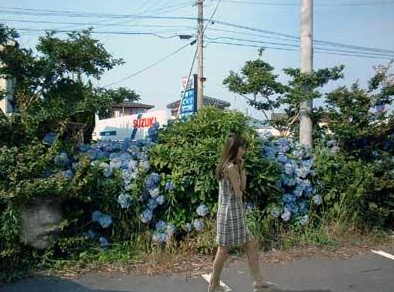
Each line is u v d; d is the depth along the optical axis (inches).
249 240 204.4
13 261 227.3
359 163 319.6
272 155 293.7
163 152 267.6
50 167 243.3
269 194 286.7
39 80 352.8
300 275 236.5
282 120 403.2
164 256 247.9
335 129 331.0
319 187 308.7
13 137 251.0
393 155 337.7
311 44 363.3
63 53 350.0
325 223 305.9
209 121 285.1
